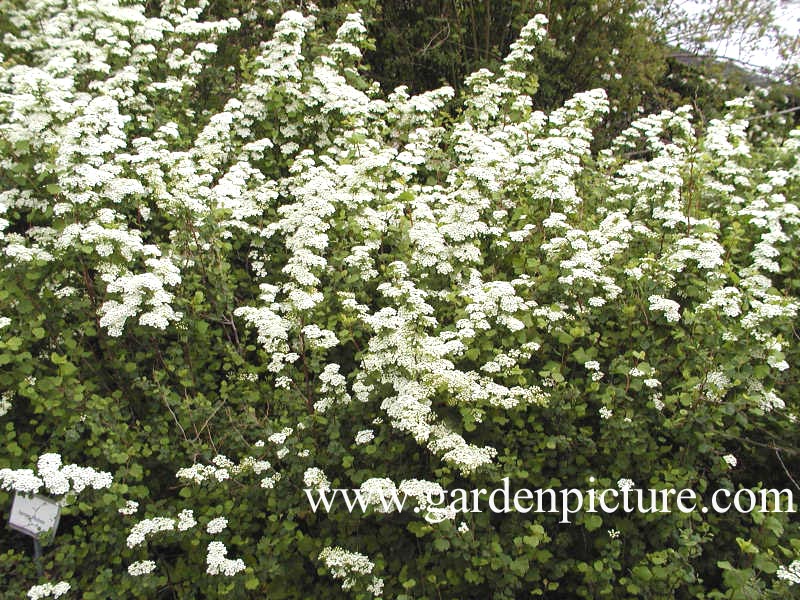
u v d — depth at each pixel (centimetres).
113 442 416
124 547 390
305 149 640
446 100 805
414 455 409
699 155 624
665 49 1446
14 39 770
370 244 509
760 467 486
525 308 433
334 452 406
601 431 421
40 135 493
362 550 411
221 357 514
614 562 393
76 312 454
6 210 475
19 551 436
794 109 1355
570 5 1164
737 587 358
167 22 744
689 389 413
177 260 486
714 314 438
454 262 493
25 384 404
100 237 430
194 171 552
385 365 402
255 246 577
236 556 420
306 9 984
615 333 464
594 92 716
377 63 1178
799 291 591
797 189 674
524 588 414
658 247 535
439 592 389
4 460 405
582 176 654
